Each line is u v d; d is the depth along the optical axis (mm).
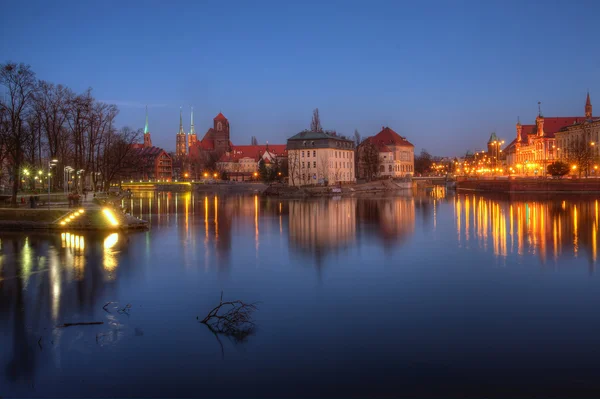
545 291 36156
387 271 42969
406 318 30328
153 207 119375
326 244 57844
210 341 26828
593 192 151000
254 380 22500
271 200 148375
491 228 71125
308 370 23391
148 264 46219
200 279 40312
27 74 82062
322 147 198750
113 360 24531
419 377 22656
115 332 28141
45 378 22781
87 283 39000
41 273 42438
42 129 104000
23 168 103875
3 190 114812
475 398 20906
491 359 24422
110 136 123000
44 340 26938
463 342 26500
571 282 38688
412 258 48781
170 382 22375
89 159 114750
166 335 27578
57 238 62875
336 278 40469
